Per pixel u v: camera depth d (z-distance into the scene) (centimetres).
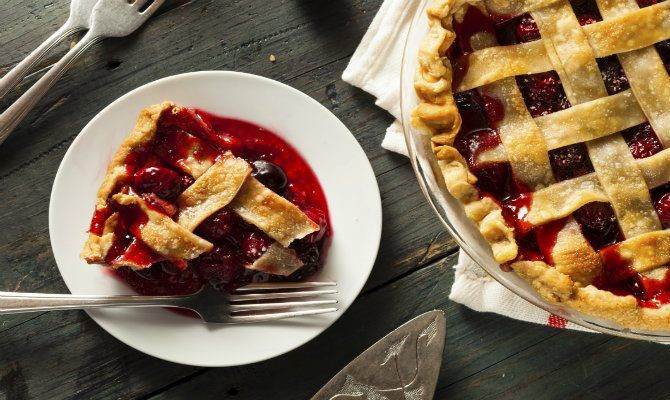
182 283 88
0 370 89
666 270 80
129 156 85
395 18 89
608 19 80
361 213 88
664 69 80
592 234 81
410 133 82
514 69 80
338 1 91
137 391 90
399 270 91
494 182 81
